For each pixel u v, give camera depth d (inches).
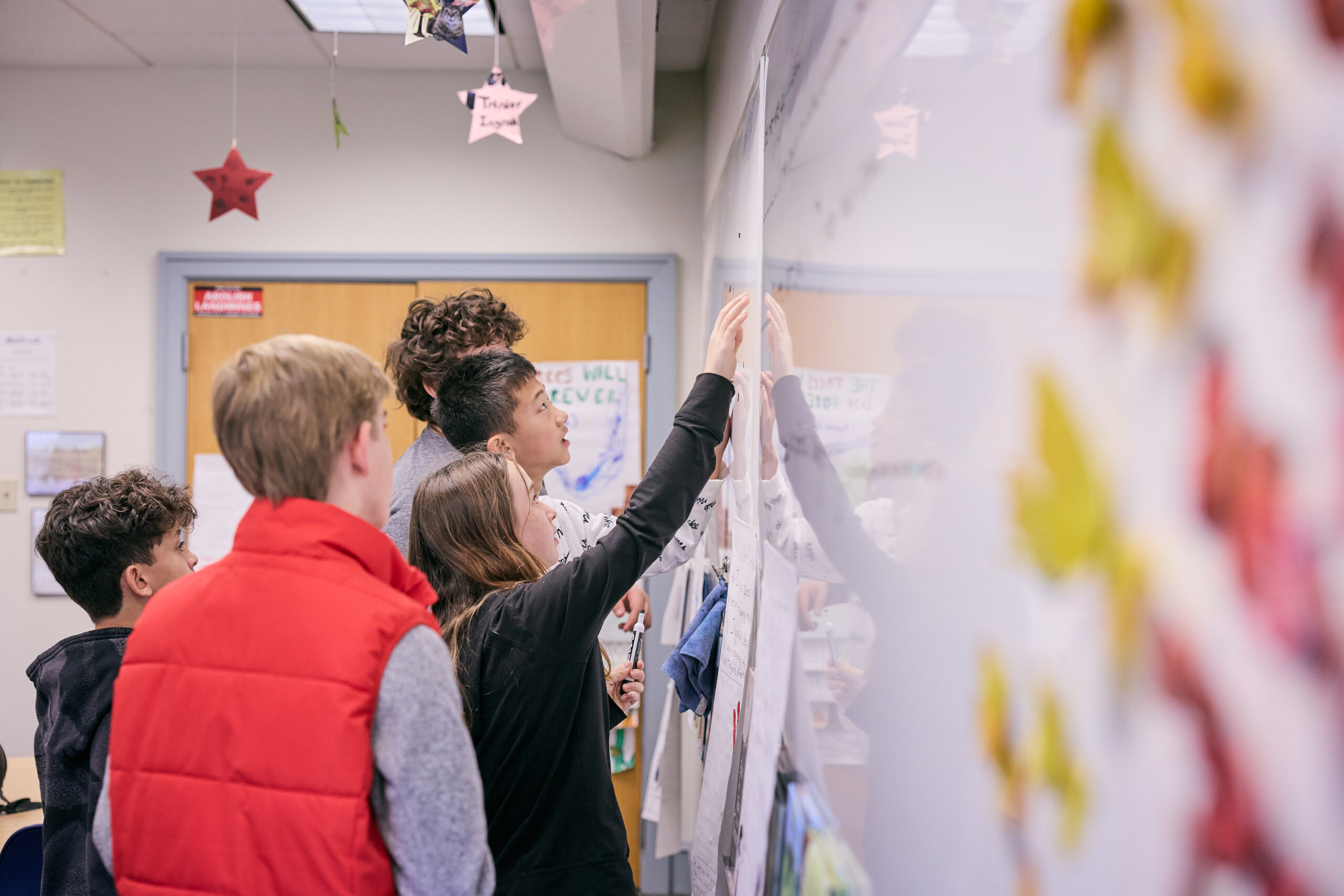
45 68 108.7
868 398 24.4
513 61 107.6
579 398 111.4
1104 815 12.3
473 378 57.6
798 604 33.7
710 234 94.7
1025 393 14.6
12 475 107.9
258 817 29.1
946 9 18.4
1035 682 14.4
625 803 108.2
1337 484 8.0
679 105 111.6
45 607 107.0
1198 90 10.0
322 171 110.0
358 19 96.7
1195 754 10.3
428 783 29.3
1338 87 7.9
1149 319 11.0
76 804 43.8
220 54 105.7
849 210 26.9
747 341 52.1
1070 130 13.0
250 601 30.4
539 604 42.5
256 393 30.7
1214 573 9.8
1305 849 8.5
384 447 33.8
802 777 31.9
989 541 16.1
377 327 111.1
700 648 58.4
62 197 108.4
